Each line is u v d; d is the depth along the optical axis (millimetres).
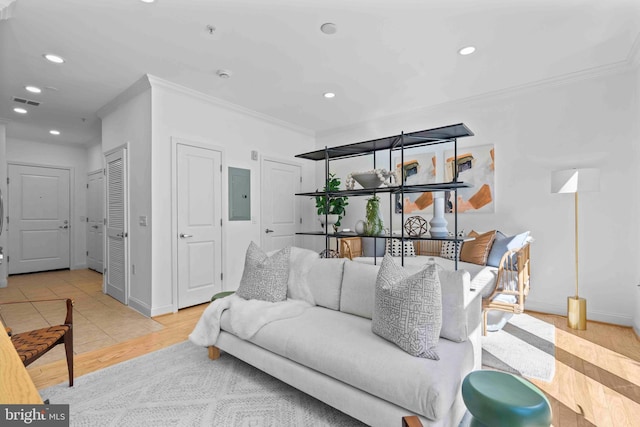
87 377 2086
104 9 2195
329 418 1686
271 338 1901
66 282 4965
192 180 3660
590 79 3145
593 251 3139
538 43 2652
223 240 3984
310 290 2379
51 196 5934
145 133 3381
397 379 1402
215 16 2293
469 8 2219
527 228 3488
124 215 3664
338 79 3338
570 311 2959
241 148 4254
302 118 4672
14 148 5543
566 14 2271
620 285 3012
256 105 4129
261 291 2365
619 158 3014
